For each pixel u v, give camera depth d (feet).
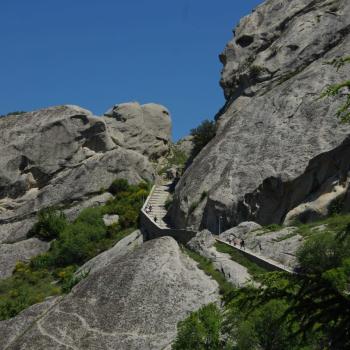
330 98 170.30
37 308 129.59
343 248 83.92
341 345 32.37
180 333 87.61
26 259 193.57
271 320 60.49
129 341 110.52
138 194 213.66
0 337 124.26
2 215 219.41
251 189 166.91
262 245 138.92
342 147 157.28
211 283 123.85
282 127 175.73
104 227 196.65
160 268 125.18
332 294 33.60
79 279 155.84
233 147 184.44
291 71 203.10
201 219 174.60
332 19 204.33
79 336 114.52
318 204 153.28
